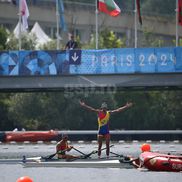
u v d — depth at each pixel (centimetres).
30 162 9669
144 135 17850
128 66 15462
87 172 8919
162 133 17850
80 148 14225
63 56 15638
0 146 15412
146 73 15525
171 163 8762
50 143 16588
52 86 15862
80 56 15575
